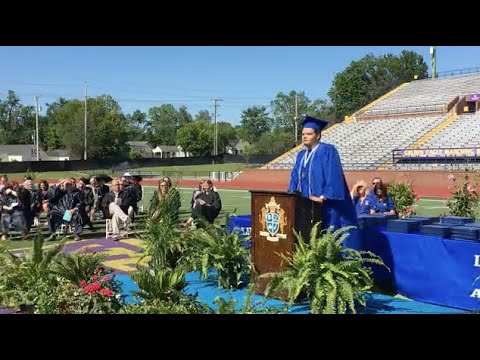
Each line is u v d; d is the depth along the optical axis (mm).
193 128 108500
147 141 156375
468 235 6867
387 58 95062
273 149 97375
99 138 90312
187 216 18234
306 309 6617
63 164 50844
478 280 6586
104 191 17328
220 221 16547
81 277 6660
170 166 58031
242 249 8133
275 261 7258
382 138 48094
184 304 5777
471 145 39688
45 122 134875
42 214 20703
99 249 12141
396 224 7738
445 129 44875
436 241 7078
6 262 7496
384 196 10398
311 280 6227
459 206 11891
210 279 8617
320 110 122438
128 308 5629
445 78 59688
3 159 108125
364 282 6598
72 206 14047
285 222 7133
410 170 36219
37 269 7035
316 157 7414
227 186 43750
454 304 6852
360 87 93250
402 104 55750
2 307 6730
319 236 7273
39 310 5938
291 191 7195
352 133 52312
